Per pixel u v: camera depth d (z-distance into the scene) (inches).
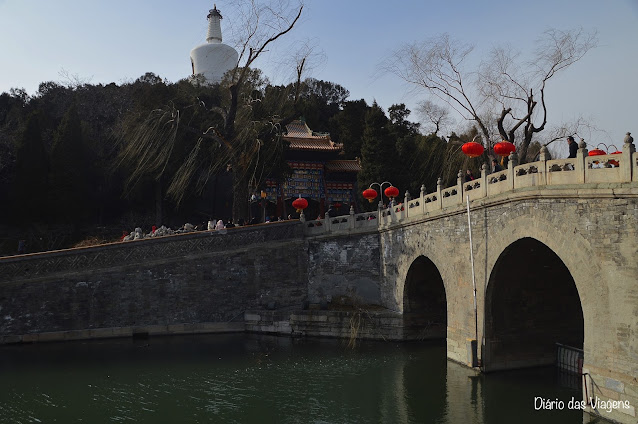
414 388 858.8
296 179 2098.9
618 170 634.8
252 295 1353.3
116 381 910.4
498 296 898.1
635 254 611.2
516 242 815.7
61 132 1855.3
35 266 1173.7
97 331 1214.3
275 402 805.2
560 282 930.7
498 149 930.7
